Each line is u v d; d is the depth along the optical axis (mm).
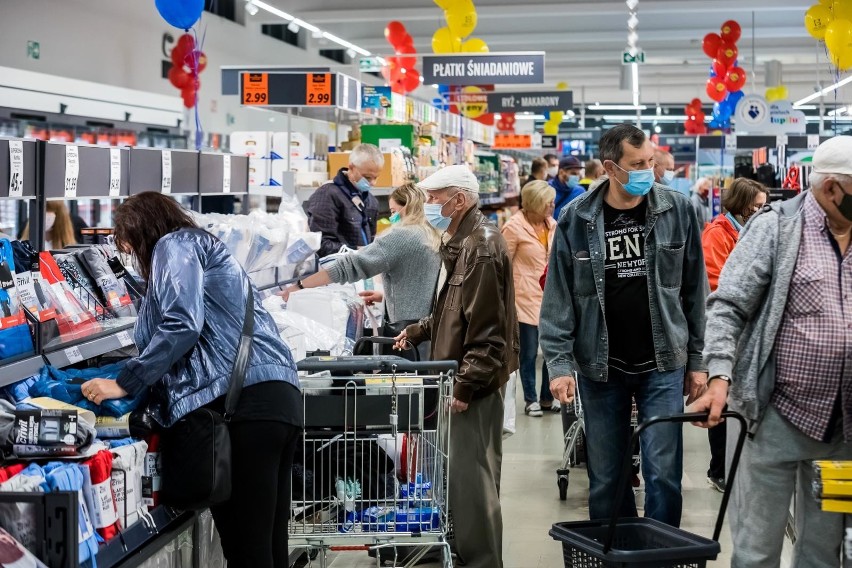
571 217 4098
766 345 3156
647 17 24641
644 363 4051
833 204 3039
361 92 9352
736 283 3195
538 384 9836
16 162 3850
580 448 6637
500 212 17391
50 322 3498
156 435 3244
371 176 7684
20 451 2865
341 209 7594
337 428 3738
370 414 3725
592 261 4047
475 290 4184
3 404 3020
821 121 26938
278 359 3307
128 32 14883
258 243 5305
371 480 3871
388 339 4859
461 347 4273
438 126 13570
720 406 3039
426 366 3742
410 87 14562
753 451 3236
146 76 15484
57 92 11008
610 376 4113
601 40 25906
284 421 3238
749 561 3270
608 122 46844
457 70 13461
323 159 9508
